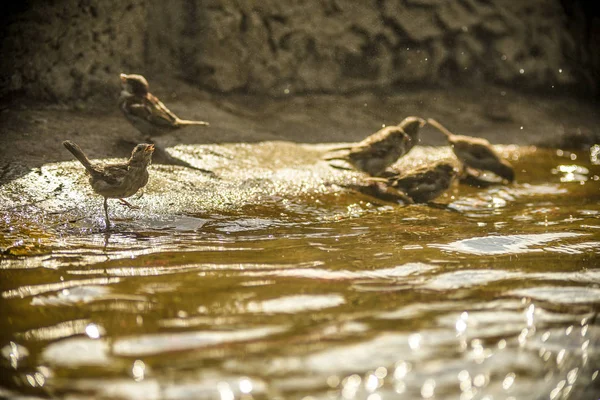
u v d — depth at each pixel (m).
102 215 11.80
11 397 6.17
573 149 19.66
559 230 12.07
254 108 19.39
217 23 19.31
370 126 19.42
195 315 7.91
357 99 20.77
